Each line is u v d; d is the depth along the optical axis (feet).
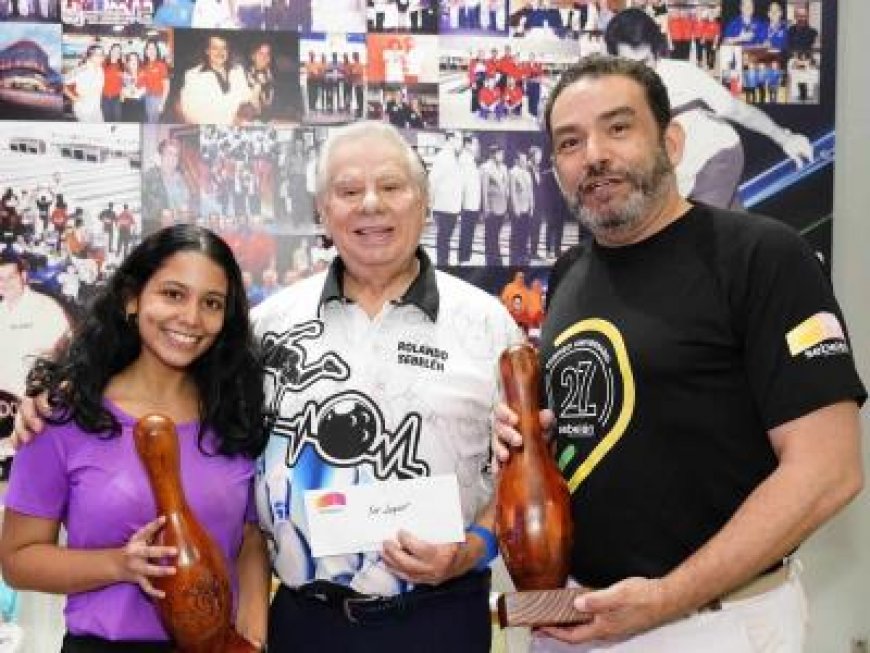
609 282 4.77
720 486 4.37
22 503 4.60
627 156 4.54
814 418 4.08
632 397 4.44
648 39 7.97
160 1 7.54
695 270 4.48
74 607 4.57
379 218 4.96
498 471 4.37
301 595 4.94
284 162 7.68
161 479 4.13
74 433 4.62
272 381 5.08
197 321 4.63
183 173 7.59
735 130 8.05
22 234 7.45
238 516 4.87
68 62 7.47
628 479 4.42
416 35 7.79
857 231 8.23
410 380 4.98
